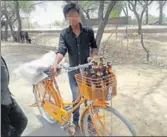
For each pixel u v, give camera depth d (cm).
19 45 604
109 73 133
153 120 182
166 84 263
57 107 166
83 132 147
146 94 236
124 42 448
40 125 168
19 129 154
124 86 259
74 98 158
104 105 136
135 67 333
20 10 1095
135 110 197
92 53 164
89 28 162
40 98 182
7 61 379
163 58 368
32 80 168
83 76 135
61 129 159
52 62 166
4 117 142
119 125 133
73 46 159
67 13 156
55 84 170
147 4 677
